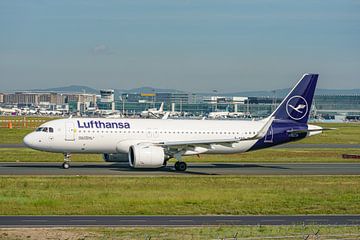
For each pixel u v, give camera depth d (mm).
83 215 109375
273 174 185625
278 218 111688
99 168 193250
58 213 110562
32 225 98062
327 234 93438
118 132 194000
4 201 120750
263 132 194500
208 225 101375
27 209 113688
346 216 115125
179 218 108750
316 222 107562
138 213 112812
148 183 153625
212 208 119938
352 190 148625
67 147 190500
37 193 132250
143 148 184750
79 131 190750
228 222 105688
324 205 126562
